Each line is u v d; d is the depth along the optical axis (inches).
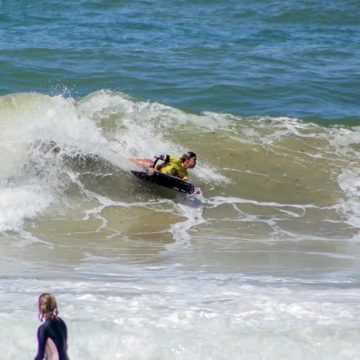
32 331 1301.7
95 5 5521.7
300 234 2279.8
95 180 2452.0
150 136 2787.9
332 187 2664.9
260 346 1305.4
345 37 5054.1
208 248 2081.7
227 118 2979.8
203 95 3464.6
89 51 4087.1
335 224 2395.4
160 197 2456.9
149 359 1273.4
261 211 2464.3
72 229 2178.9
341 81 3826.3
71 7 5428.2
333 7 5698.8
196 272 1825.8
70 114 2728.8
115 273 1786.4
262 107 3383.4
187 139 2810.0
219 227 2299.5
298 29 5255.9
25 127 2628.0
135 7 5541.3
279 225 2353.6
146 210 2369.6
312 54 4443.9
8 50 3969.0
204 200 2498.8
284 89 3624.5
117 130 2773.1
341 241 2224.4
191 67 3900.1
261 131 2933.1
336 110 3417.8
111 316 1403.8
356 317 1440.7
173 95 3452.3
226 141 2834.6
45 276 1723.7
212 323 1370.6
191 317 1400.1
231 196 2549.2
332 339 1332.4
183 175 2490.2
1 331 1295.5
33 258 1903.3
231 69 3917.3
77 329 1311.5
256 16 5477.4
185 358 1275.8
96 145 2600.9
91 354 1273.4
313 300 1562.5
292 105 3447.3
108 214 2309.3
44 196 2340.1
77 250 2003.0
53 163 2477.9
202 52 4303.6
